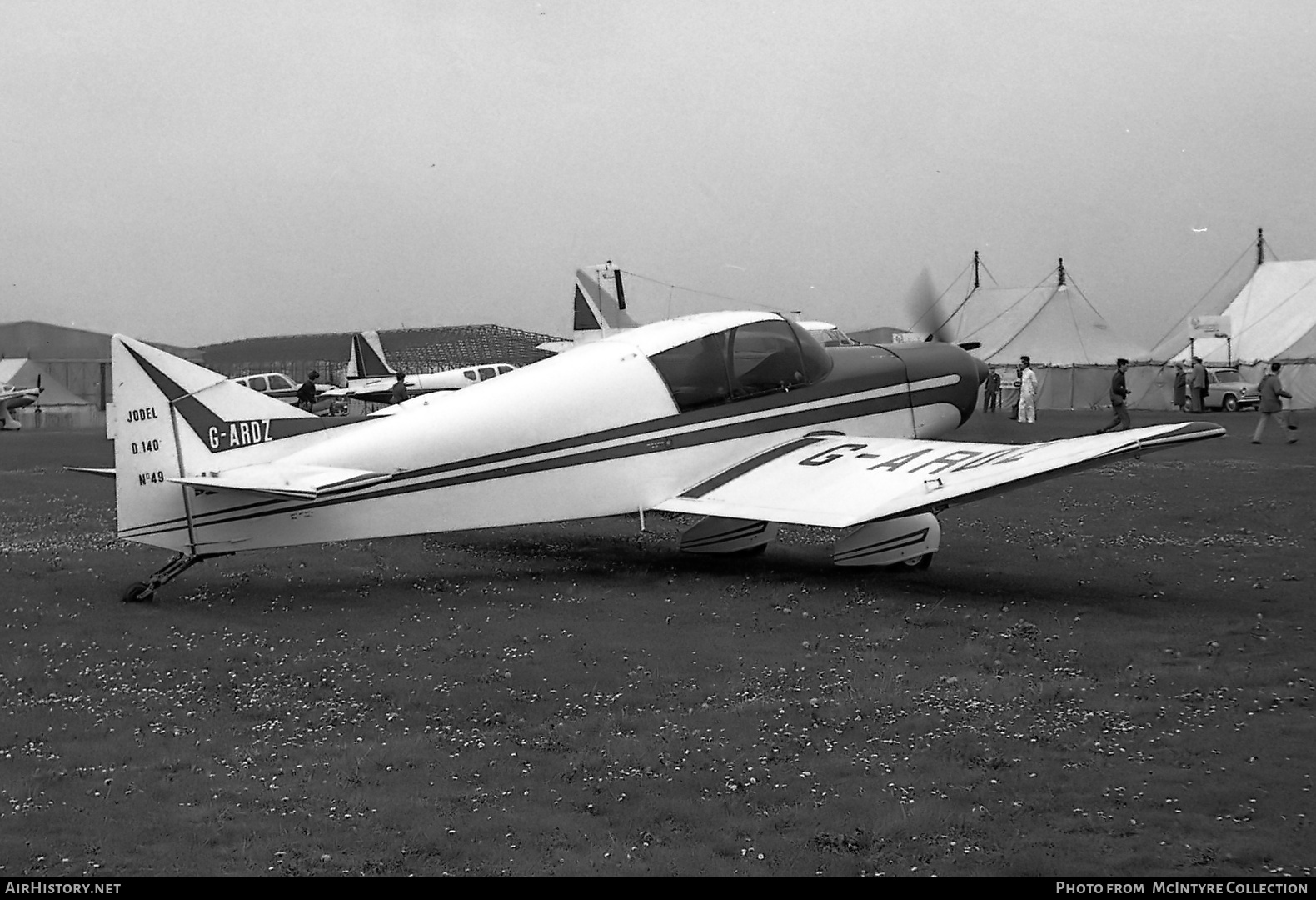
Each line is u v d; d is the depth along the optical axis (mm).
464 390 12688
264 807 6305
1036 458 11117
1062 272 48812
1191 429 10141
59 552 14367
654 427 13086
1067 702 7992
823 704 7984
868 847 5805
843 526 11438
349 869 5578
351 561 13594
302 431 11812
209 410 11469
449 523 12141
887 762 6906
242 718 7840
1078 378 43406
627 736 7414
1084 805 6266
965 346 17625
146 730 7555
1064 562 13227
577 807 6328
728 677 8703
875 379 14867
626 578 12680
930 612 10727
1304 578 12141
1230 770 6734
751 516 12156
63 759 7008
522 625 10414
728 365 13594
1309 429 29781
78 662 9133
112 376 11211
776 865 5629
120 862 5629
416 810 6258
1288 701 7988
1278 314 44156
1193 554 13523
